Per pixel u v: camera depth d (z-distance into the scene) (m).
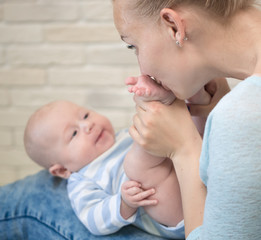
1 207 1.22
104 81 2.09
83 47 2.06
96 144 1.29
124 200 0.98
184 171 0.82
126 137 1.30
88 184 1.14
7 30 2.07
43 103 2.14
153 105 0.85
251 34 0.71
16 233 1.20
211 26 0.71
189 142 0.83
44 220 1.16
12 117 2.16
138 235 1.05
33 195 1.23
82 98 2.11
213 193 0.65
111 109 2.11
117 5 0.75
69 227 1.10
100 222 1.02
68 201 1.19
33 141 1.34
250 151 0.61
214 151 0.64
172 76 0.77
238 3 0.71
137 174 0.95
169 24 0.71
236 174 0.62
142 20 0.73
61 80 2.11
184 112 0.86
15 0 2.04
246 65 0.72
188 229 0.79
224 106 0.63
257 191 0.62
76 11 2.02
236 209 0.63
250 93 0.63
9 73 2.12
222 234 0.65
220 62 0.74
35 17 2.05
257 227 0.64
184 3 0.71
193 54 0.74
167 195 0.96
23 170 2.21
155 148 0.85
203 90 1.00
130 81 0.86
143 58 0.77
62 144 1.30
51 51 2.08
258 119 0.61
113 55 2.05
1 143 2.19
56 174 1.32
